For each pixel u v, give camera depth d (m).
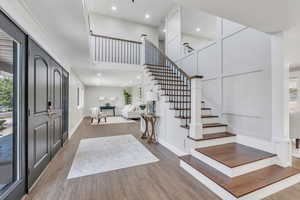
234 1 1.54
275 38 2.33
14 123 1.71
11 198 1.55
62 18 2.14
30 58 1.96
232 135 3.02
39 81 2.24
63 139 3.79
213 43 3.65
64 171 2.41
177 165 2.65
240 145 2.85
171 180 2.17
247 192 1.65
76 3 1.83
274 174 2.04
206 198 1.78
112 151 3.37
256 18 1.89
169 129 3.55
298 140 3.43
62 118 3.66
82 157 3.01
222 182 1.84
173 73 5.02
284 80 2.28
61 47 3.22
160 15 6.49
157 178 2.22
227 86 3.29
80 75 6.73
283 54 2.27
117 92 11.82
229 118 3.24
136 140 4.29
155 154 3.18
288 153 2.27
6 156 1.64
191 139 2.75
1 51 1.56
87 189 1.94
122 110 10.82
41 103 2.31
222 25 3.39
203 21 6.29
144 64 5.15
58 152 3.27
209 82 3.78
